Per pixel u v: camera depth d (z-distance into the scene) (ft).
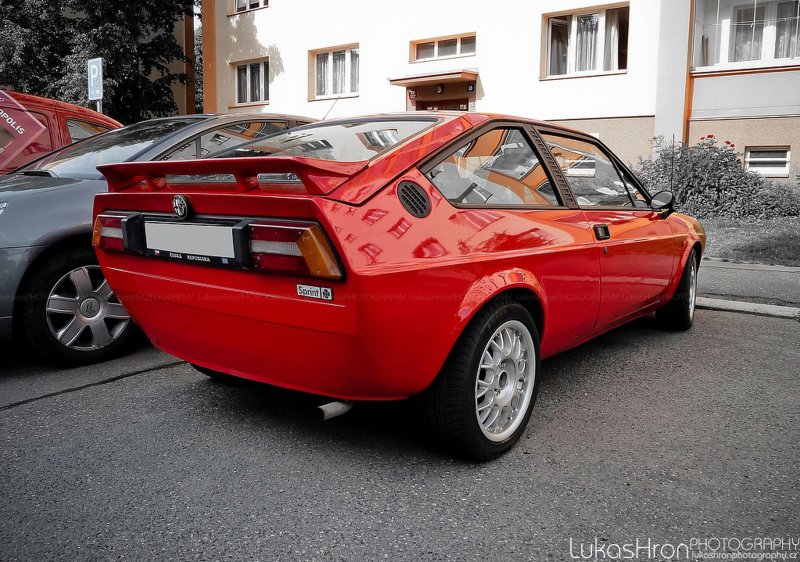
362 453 8.91
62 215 12.17
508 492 7.81
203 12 62.08
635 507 7.45
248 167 7.48
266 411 10.49
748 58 37.55
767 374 12.37
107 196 9.55
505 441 8.81
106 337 13.11
